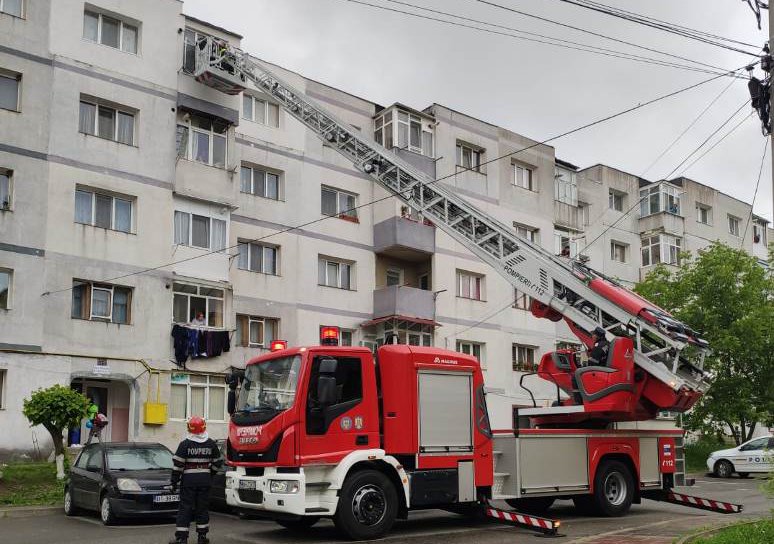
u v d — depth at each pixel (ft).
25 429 74.64
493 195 119.96
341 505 39.52
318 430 39.83
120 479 48.11
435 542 39.52
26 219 77.51
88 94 83.30
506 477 46.85
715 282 112.27
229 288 90.74
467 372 45.73
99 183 82.69
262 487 40.16
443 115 115.34
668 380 49.55
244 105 99.45
